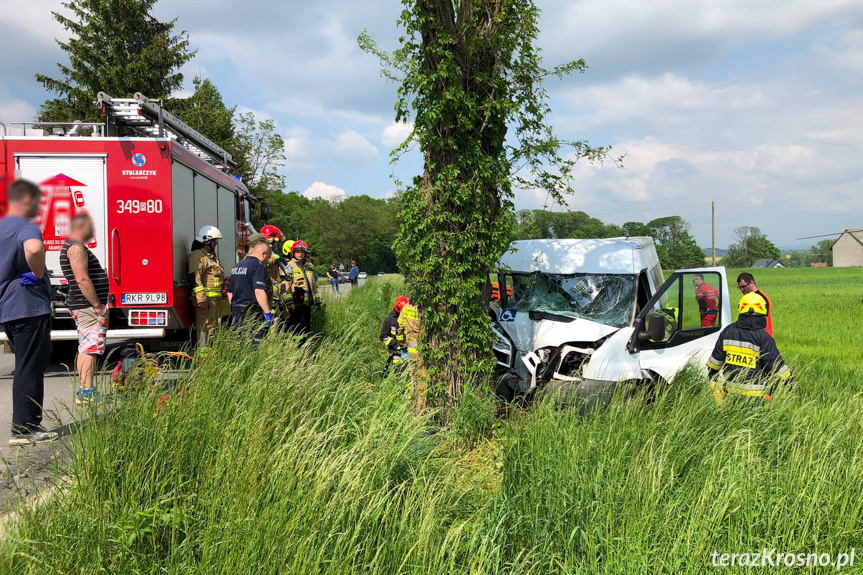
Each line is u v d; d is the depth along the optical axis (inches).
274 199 1569.9
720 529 131.3
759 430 185.2
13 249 178.7
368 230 4601.4
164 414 137.8
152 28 1251.2
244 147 1445.6
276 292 346.0
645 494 135.9
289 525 106.3
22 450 134.7
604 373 240.4
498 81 235.6
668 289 253.4
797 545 128.3
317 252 4404.5
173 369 173.6
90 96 1152.2
